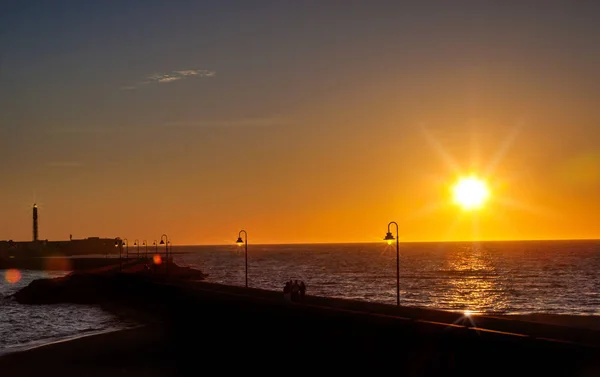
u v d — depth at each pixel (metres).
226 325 48.72
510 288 110.12
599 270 154.38
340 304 47.53
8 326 66.31
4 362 39.62
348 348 35.41
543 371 25.06
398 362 31.89
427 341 30.31
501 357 26.69
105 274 116.38
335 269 188.00
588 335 32.03
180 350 42.31
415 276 149.38
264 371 36.12
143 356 40.75
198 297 57.12
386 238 44.19
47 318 73.25
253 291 63.69
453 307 80.38
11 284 154.75
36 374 36.38
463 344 28.45
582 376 23.77
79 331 60.44
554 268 167.88
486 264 198.62
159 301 66.12
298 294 49.69
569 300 87.88
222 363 38.25
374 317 33.91
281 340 41.50
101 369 37.34
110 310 78.06
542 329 33.84
